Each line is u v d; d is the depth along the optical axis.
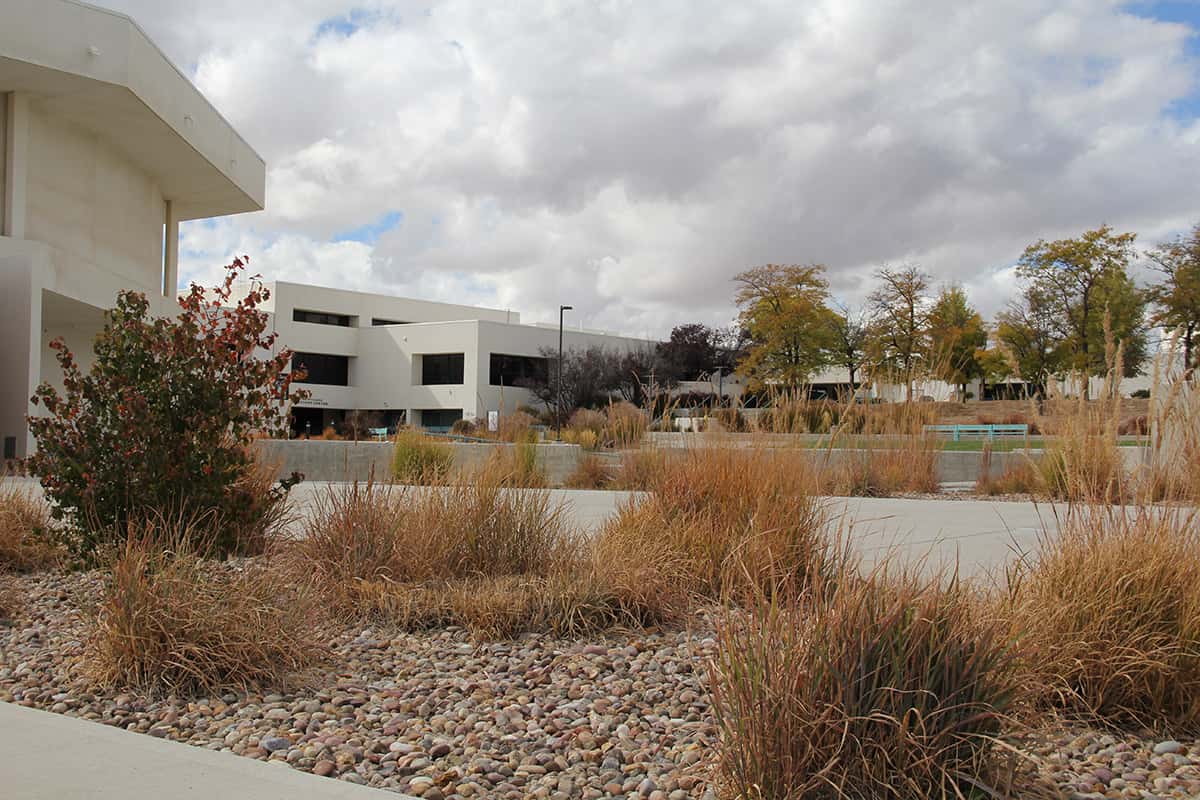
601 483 16.02
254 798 2.88
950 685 2.87
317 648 4.67
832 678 2.83
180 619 4.34
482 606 5.25
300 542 6.52
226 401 6.79
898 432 14.63
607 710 3.89
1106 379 6.61
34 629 5.39
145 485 6.47
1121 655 3.71
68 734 3.54
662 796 2.96
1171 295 41.06
